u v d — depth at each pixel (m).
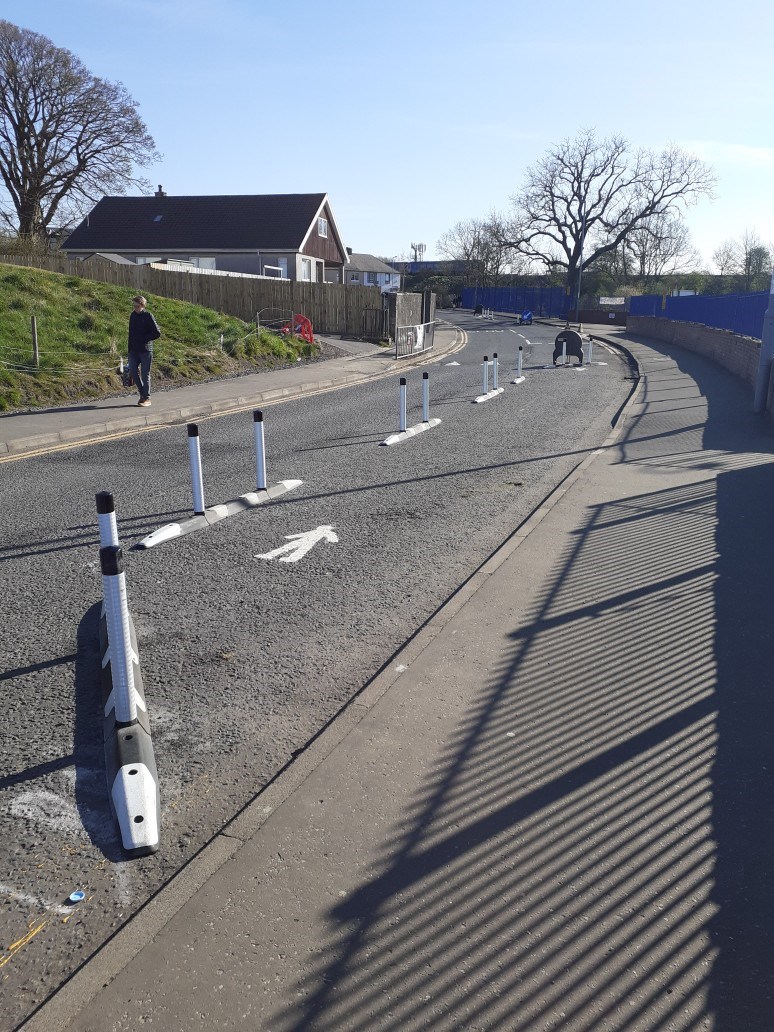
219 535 7.92
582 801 3.69
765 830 3.50
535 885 3.16
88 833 3.53
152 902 3.03
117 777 3.69
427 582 6.70
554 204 72.88
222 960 2.77
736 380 21.20
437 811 3.61
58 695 4.72
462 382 22.08
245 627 5.71
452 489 9.96
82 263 31.89
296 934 2.89
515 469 11.12
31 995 2.69
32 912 3.06
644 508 8.83
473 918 2.98
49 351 17.92
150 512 8.62
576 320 62.00
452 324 53.09
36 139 49.78
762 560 7.07
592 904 3.06
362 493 9.72
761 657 5.20
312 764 3.96
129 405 15.44
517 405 17.64
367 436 13.53
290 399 17.98
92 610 5.96
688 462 11.31
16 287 20.62
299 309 32.69
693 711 4.52
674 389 19.78
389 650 5.39
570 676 4.93
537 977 2.73
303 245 46.72
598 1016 2.58
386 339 32.00
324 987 2.68
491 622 5.73
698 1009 2.60
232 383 19.25
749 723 4.39
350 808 3.62
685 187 71.00
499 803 3.67
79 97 49.31
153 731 4.34
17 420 13.49
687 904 3.06
